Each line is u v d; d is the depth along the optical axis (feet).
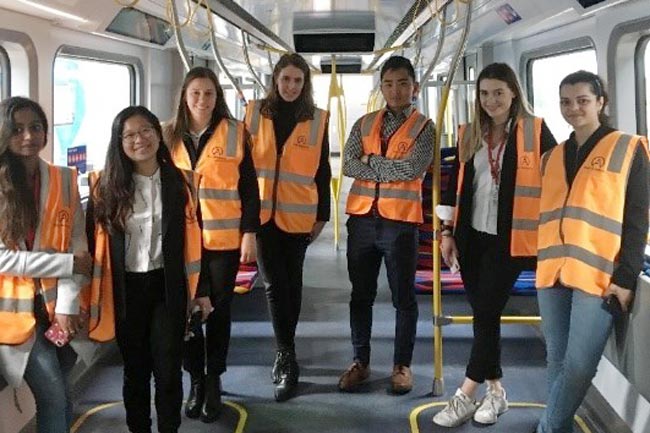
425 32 19.26
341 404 11.72
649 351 8.43
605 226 8.28
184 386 12.84
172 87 18.90
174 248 8.71
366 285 12.01
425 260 16.29
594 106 8.50
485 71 9.89
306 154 11.61
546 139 9.83
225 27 16.96
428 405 11.62
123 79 17.20
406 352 12.05
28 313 7.88
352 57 29.53
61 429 8.35
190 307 9.28
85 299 8.52
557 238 8.84
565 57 15.35
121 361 14.07
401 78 11.19
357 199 11.62
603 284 8.30
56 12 11.04
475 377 10.64
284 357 12.10
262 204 11.53
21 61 11.15
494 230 10.03
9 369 7.82
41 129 7.82
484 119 10.15
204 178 10.33
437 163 11.67
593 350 8.46
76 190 8.46
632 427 10.00
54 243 8.05
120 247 8.57
